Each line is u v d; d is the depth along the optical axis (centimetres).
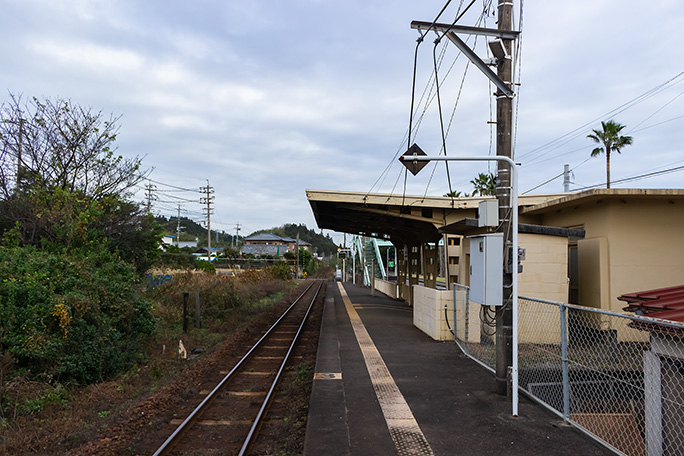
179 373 920
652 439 491
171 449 548
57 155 1405
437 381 715
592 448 454
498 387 636
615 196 995
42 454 527
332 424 527
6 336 718
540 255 1042
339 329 1320
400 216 1575
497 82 620
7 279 788
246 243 10381
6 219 1316
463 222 944
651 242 1020
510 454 441
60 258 940
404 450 453
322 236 19225
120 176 1575
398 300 2634
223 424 639
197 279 2003
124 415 656
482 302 588
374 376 749
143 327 1047
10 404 634
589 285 1081
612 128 3206
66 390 733
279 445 553
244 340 1361
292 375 916
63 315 761
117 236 1574
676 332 433
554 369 741
